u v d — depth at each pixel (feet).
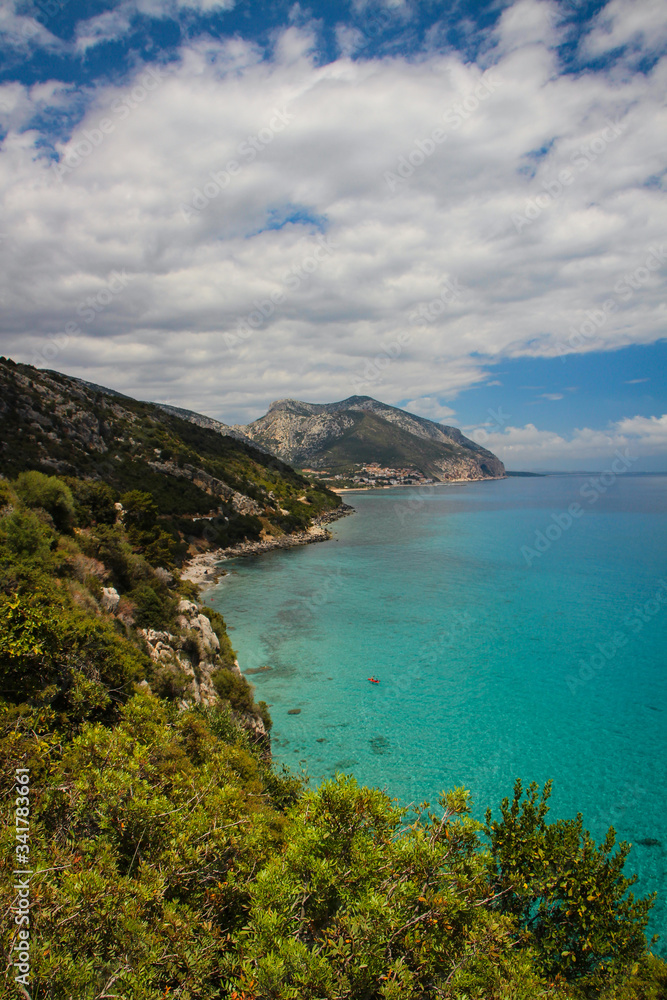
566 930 42.73
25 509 115.44
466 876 31.45
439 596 241.14
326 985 22.67
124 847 31.99
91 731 41.06
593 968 41.37
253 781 64.03
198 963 24.75
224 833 33.53
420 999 25.77
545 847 45.50
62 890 24.64
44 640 55.26
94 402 416.67
